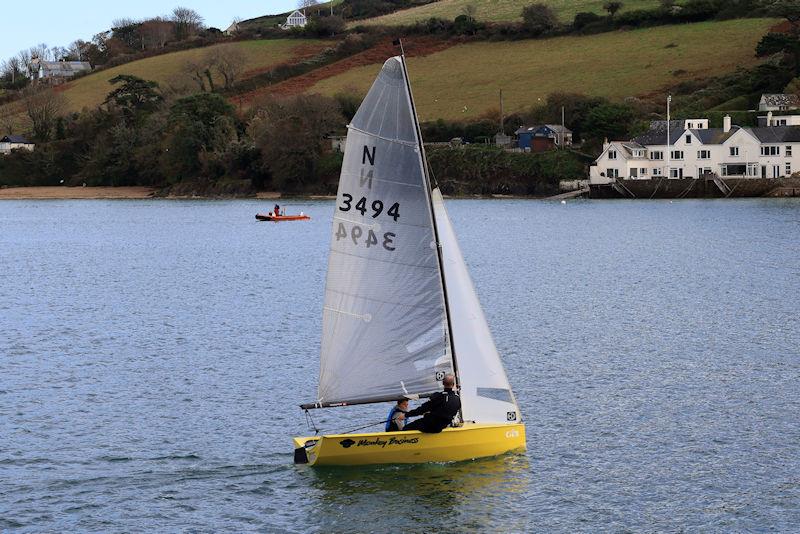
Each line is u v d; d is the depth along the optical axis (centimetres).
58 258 12788
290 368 5750
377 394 3888
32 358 6078
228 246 14088
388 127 3772
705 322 7062
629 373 5534
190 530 3494
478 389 4050
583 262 11175
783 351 6053
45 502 3719
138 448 4288
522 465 4028
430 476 3916
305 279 10012
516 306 7912
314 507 3656
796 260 10731
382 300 3853
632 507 3666
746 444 4294
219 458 4150
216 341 6581
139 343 6544
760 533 3466
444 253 3959
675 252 11944
